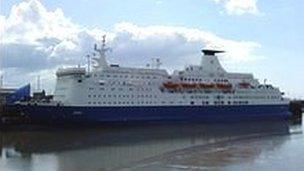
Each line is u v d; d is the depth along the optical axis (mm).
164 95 133875
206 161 63781
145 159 67938
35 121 113812
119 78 126062
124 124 125500
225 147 82688
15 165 65188
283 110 160625
